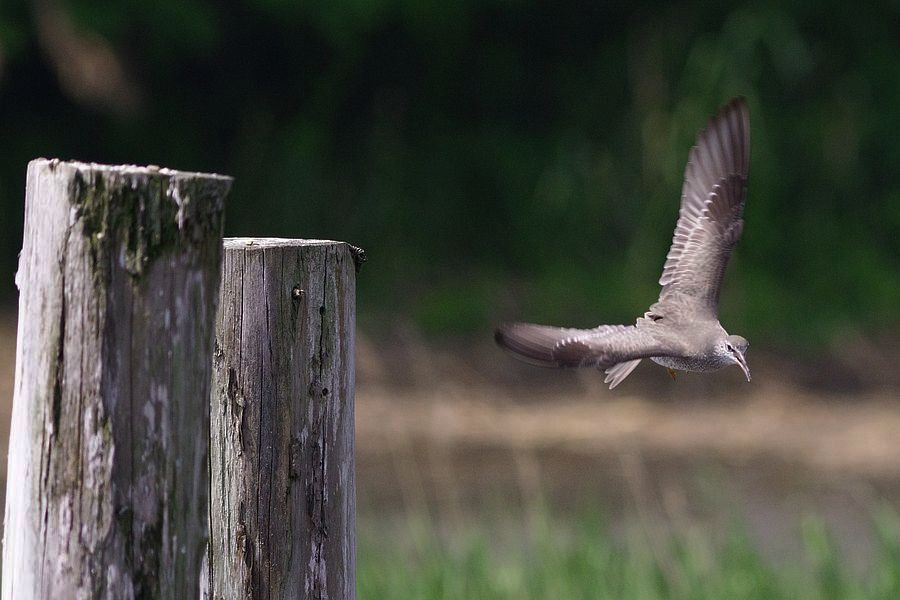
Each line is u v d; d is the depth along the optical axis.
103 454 3.69
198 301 3.79
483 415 18.02
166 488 3.76
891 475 16.00
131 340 3.69
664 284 5.48
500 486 15.24
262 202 22.33
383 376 19.05
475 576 9.48
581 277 21.84
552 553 9.93
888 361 20.20
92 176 3.66
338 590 4.98
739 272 21.75
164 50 20.97
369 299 21.11
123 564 3.72
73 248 3.68
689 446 17.08
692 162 5.64
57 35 19.80
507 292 21.61
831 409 18.66
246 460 4.79
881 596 9.27
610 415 18.09
